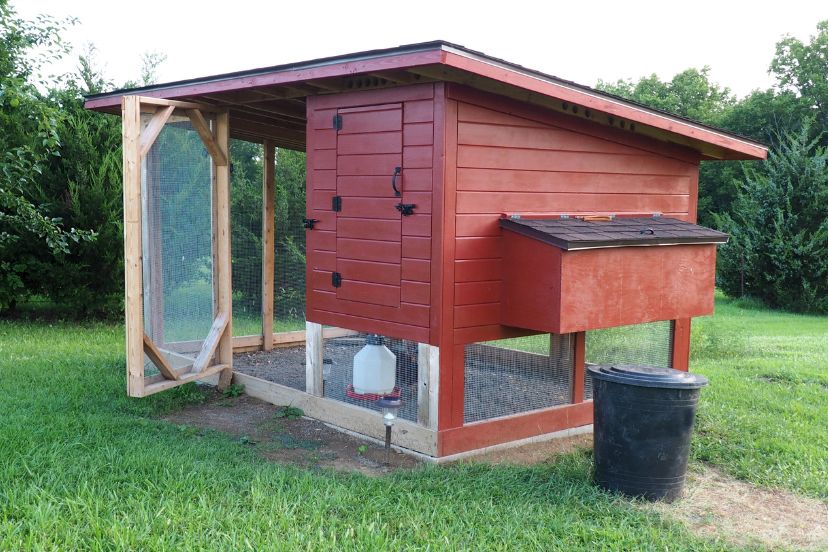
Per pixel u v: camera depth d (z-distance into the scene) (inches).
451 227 218.4
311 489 186.4
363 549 153.9
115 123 477.4
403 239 227.8
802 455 236.2
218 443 230.2
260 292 379.9
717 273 800.3
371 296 239.8
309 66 221.9
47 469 190.1
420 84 219.3
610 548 163.2
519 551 159.2
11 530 153.6
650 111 245.9
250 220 374.0
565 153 247.4
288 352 376.5
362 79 236.5
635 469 196.2
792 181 750.5
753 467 225.8
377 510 176.9
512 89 220.2
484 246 227.1
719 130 269.3
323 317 258.4
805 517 191.2
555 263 215.6
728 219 803.4
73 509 165.6
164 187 282.2
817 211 733.3
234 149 428.5
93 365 339.3
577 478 207.5
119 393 288.4
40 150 445.1
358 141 239.9
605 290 226.8
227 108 292.2
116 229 462.6
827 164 747.4
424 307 222.4
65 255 462.9
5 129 433.7
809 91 1088.8
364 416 245.8
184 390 296.7
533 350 247.8
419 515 174.1
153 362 267.3
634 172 271.3
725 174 1061.1
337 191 248.8
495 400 237.5
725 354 428.1
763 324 613.0
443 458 221.3
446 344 220.1
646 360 281.3
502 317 232.7
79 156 461.4
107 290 475.2
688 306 254.7
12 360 347.6
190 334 293.4
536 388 249.6
